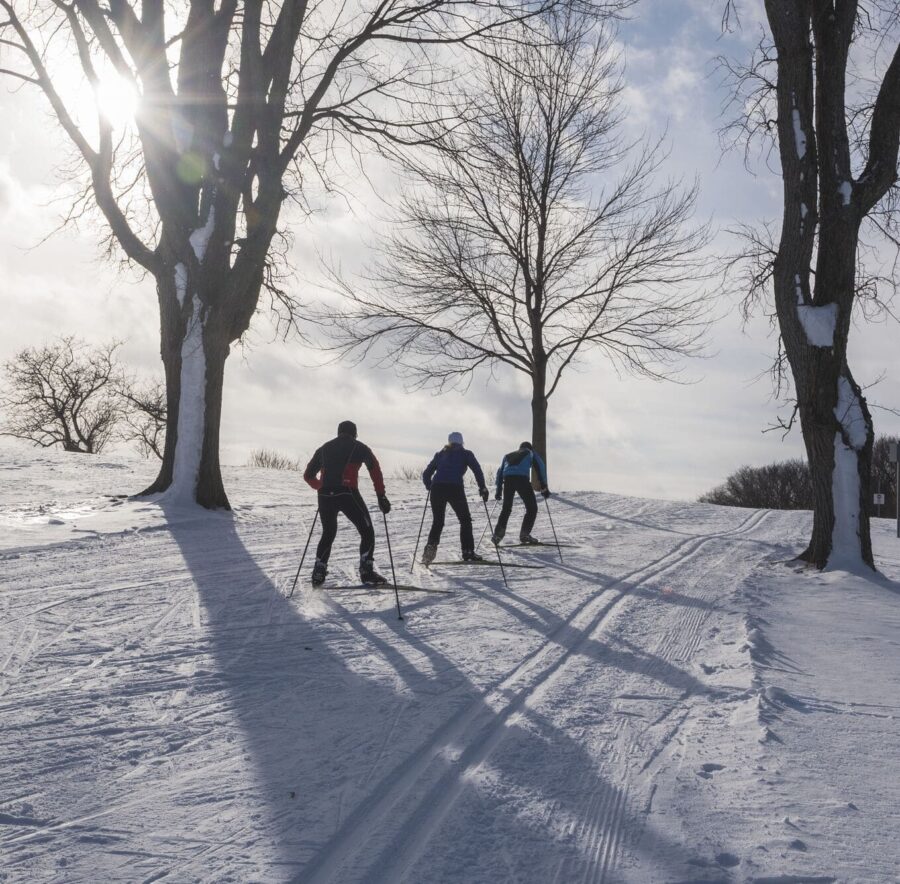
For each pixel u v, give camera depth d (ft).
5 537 42.14
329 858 10.64
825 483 42.86
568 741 15.49
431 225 90.68
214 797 12.57
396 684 19.03
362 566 31.94
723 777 13.76
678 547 51.29
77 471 77.82
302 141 60.95
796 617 29.99
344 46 59.00
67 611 26.30
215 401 58.03
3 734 15.24
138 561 36.88
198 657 21.15
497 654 22.24
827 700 18.72
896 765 14.51
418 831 11.50
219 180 56.80
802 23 41.75
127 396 177.37
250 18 56.49
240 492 70.38
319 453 32.24
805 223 42.55
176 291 58.03
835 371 42.75
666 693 19.19
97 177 57.36
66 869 10.20
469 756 14.53
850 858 10.76
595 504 78.89
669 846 11.11
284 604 28.37
